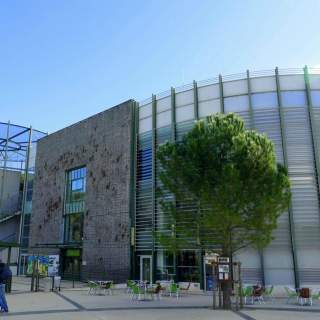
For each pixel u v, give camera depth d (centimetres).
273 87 2516
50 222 3900
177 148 1667
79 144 3688
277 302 1898
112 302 1869
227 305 1611
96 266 3161
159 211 2712
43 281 2792
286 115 2453
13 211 4784
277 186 1579
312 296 1823
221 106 2606
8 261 2470
